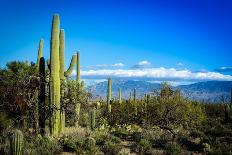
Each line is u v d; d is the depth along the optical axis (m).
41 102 19.06
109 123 31.11
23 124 18.59
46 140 16.42
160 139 19.36
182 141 19.48
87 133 19.41
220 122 33.31
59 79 18.67
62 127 19.97
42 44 20.88
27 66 20.14
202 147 17.75
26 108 18.31
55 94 18.33
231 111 34.94
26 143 15.59
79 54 25.84
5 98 18.38
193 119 30.05
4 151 14.12
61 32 20.16
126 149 17.53
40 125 18.66
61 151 15.95
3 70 19.53
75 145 16.23
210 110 45.28
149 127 25.38
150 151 16.67
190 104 30.42
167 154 16.39
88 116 27.03
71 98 19.89
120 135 22.23
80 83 20.47
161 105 29.09
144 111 30.50
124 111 32.34
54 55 18.34
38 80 18.80
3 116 18.30
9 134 16.91
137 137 20.27
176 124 28.16
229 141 19.64
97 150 15.98
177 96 30.14
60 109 18.52
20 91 18.23
